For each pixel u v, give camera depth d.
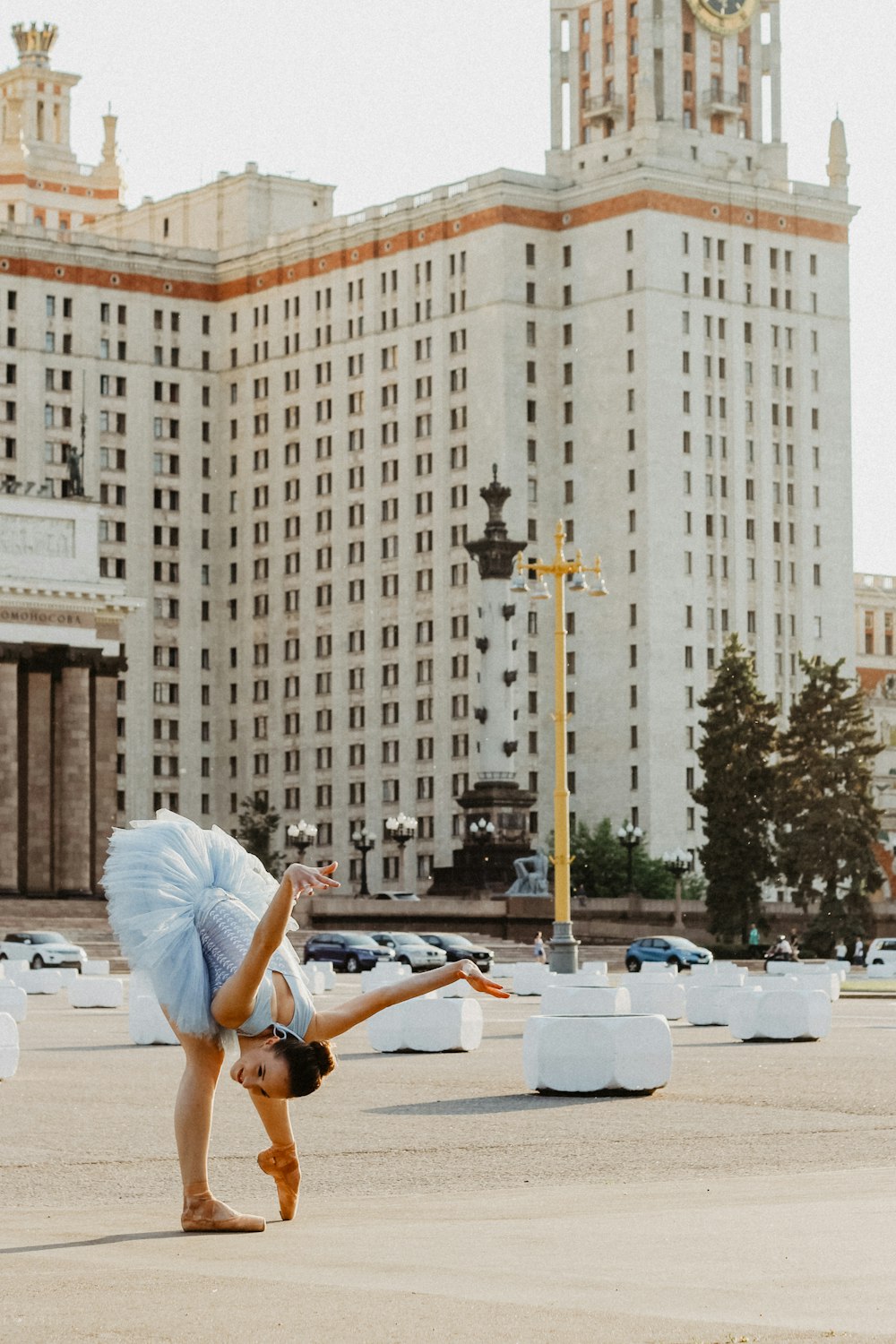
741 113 194.88
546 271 190.88
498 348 188.12
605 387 187.50
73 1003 68.69
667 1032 33.47
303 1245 16.20
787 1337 12.34
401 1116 29.77
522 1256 15.41
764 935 135.38
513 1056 43.62
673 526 184.88
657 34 190.88
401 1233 16.88
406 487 195.00
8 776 145.88
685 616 184.75
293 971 16.67
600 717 185.00
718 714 136.00
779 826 134.38
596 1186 21.05
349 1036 52.34
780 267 193.25
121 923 16.98
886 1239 16.20
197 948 16.77
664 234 186.12
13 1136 27.28
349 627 198.50
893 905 151.50
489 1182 21.89
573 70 194.62
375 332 198.00
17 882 148.88
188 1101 17.17
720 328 189.62
